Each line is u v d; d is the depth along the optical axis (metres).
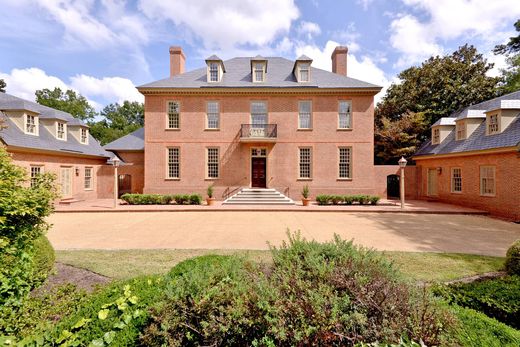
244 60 19.73
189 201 15.23
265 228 9.19
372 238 7.73
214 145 17.08
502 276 4.25
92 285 3.89
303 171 17.27
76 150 16.94
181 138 17.11
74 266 5.19
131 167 18.84
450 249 6.56
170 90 16.77
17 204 3.38
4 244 3.13
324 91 16.86
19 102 14.08
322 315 2.15
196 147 17.14
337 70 19.14
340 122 17.23
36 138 14.55
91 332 2.19
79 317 2.35
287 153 17.12
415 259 5.67
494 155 12.09
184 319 2.21
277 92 16.97
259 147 17.16
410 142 21.03
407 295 2.41
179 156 17.17
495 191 12.01
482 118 14.09
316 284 2.51
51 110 18.12
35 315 2.87
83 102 39.94
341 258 2.96
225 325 2.16
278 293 2.34
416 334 2.19
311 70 18.72
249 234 8.29
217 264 2.86
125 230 8.88
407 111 21.59
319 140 17.11
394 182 19.39
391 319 2.22
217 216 11.75
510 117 12.10
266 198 15.64
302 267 2.85
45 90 37.56
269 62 19.59
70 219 11.02
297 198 17.02
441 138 16.56
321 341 2.12
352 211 12.93
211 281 2.45
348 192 16.98
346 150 17.23
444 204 15.17
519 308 2.84
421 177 17.84
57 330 2.25
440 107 21.25
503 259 5.70
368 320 2.22
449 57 22.39
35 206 3.66
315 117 17.11
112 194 19.00
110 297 2.56
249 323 2.15
